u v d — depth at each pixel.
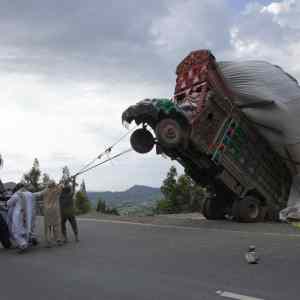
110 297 7.94
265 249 11.53
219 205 19.16
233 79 17.58
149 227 16.84
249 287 8.26
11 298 8.20
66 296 8.16
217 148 17.20
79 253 12.19
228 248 11.88
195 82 17.53
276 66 18.08
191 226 16.73
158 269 9.88
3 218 13.33
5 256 12.30
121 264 10.55
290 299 7.52
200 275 9.23
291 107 17.30
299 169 17.84
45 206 13.66
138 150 18.14
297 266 9.71
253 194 18.17
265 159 18.20
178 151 17.80
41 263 11.08
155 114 16.70
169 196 36.09
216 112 17.28
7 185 15.58
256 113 17.48
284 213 17.86
